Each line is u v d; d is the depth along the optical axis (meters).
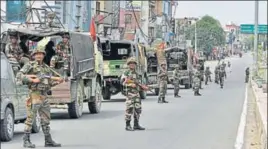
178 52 83.25
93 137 28.17
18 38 36.97
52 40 38.66
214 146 25.23
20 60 35.19
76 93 37.34
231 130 31.31
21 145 24.80
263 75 100.62
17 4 73.81
